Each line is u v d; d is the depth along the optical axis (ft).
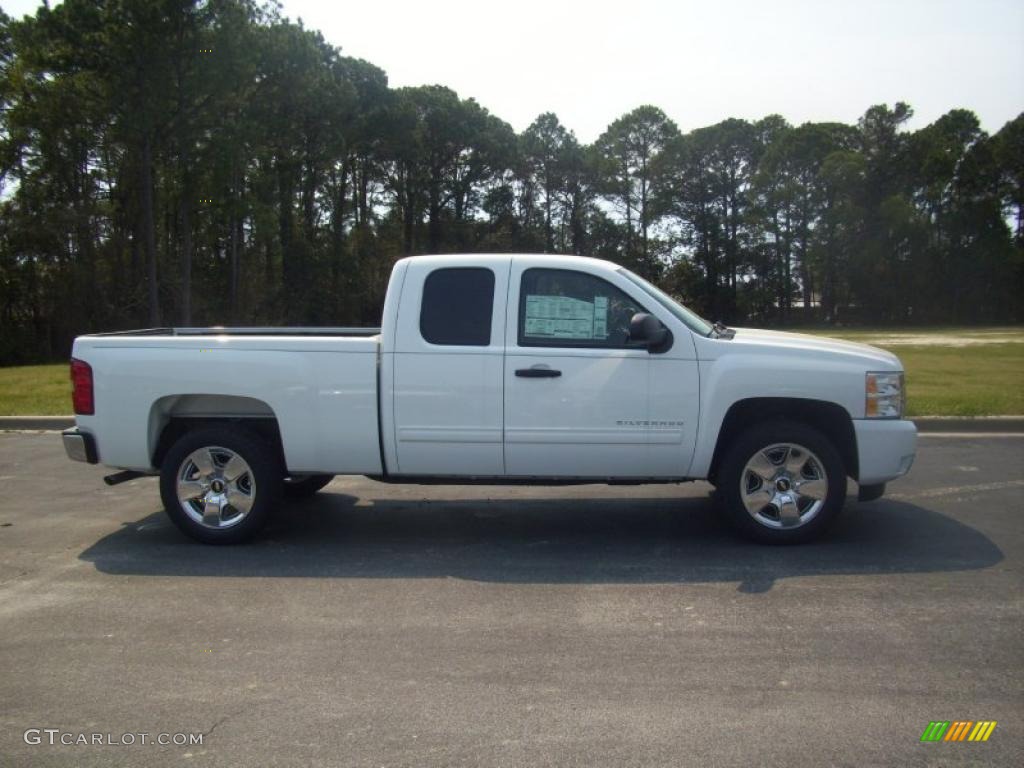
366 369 19.25
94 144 129.59
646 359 18.81
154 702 12.23
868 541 19.63
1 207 129.70
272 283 172.96
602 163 222.69
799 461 19.15
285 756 10.73
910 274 220.02
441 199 206.90
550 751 10.73
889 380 18.98
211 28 122.72
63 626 15.12
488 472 19.45
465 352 18.99
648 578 17.34
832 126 232.12
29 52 116.57
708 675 12.82
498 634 14.52
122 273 139.44
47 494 25.50
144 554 19.51
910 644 13.83
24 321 134.00
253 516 19.92
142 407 19.83
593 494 24.94
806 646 13.82
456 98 204.54
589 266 19.22
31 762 10.70
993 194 224.94
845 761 10.43
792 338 20.52
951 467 27.48
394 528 21.59
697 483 26.17
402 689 12.51
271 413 20.36
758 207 223.71
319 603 16.16
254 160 148.56
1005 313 222.28
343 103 165.27
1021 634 14.20
